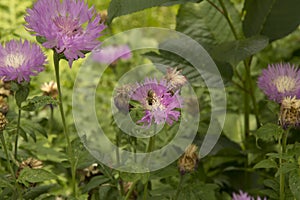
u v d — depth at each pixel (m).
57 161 1.22
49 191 1.04
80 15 0.89
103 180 1.02
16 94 0.92
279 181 1.03
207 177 1.21
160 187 1.14
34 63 0.91
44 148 1.16
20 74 0.91
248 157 1.27
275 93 1.02
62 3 0.88
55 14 0.88
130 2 1.06
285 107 0.92
